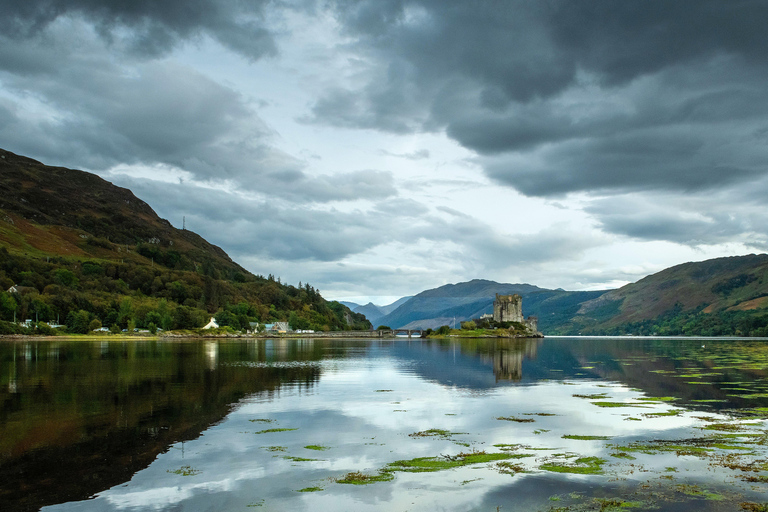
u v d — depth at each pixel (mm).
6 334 197250
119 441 33875
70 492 24672
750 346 192250
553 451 31344
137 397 51750
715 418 41281
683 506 22500
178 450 31750
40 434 35688
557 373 79312
